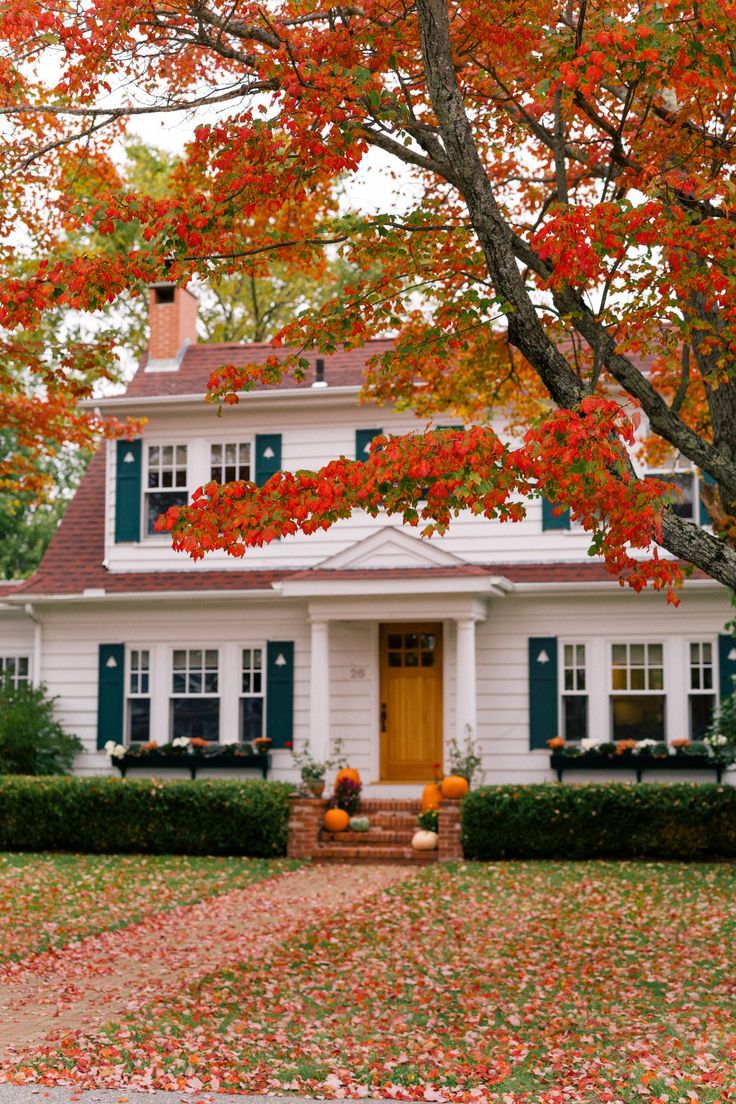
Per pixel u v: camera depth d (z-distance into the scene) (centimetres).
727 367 905
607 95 1049
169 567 2225
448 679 2119
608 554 798
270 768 2109
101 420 1680
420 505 2159
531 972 1099
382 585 1969
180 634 2173
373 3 895
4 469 1694
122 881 1611
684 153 916
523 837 1775
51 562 2291
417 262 966
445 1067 808
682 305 915
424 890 1540
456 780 1895
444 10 848
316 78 808
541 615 2075
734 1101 729
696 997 990
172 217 819
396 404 1370
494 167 1252
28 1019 930
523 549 2127
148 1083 757
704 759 1953
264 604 2150
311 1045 861
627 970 1096
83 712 2184
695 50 750
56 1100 718
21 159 1056
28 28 833
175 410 2228
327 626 2023
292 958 1162
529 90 998
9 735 2033
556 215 761
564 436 710
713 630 2016
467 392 1381
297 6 911
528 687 2062
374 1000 1001
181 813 1878
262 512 784
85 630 2203
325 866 1820
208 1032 890
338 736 2123
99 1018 931
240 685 2152
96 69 909
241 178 839
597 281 895
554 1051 841
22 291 809
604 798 1752
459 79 1059
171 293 2419
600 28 770
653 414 893
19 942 1223
